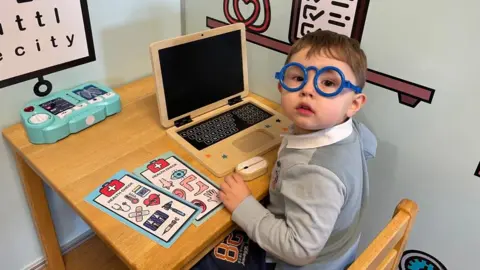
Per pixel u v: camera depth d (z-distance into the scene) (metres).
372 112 1.03
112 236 0.76
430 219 1.05
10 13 0.94
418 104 0.94
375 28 0.94
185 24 1.38
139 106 1.16
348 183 0.77
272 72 1.20
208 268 0.90
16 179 1.16
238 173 0.91
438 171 0.98
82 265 1.43
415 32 0.89
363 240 1.23
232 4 1.20
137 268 0.70
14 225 1.23
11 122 1.06
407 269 1.16
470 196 0.95
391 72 0.96
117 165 0.93
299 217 0.75
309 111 0.78
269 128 1.08
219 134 1.05
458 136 0.92
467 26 0.82
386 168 1.07
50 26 1.03
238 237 0.95
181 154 0.98
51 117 0.99
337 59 0.77
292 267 0.85
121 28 1.20
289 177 0.79
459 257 1.04
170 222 0.79
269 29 1.15
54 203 1.32
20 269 1.33
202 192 0.87
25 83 1.04
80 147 0.98
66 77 1.12
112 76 1.25
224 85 1.15
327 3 1.00
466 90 0.87
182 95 1.06
